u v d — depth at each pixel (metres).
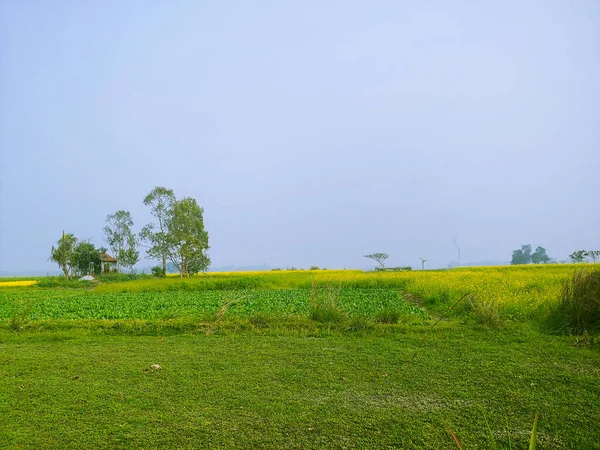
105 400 5.66
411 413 5.18
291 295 19.03
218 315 11.23
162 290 25.98
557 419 4.98
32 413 5.25
